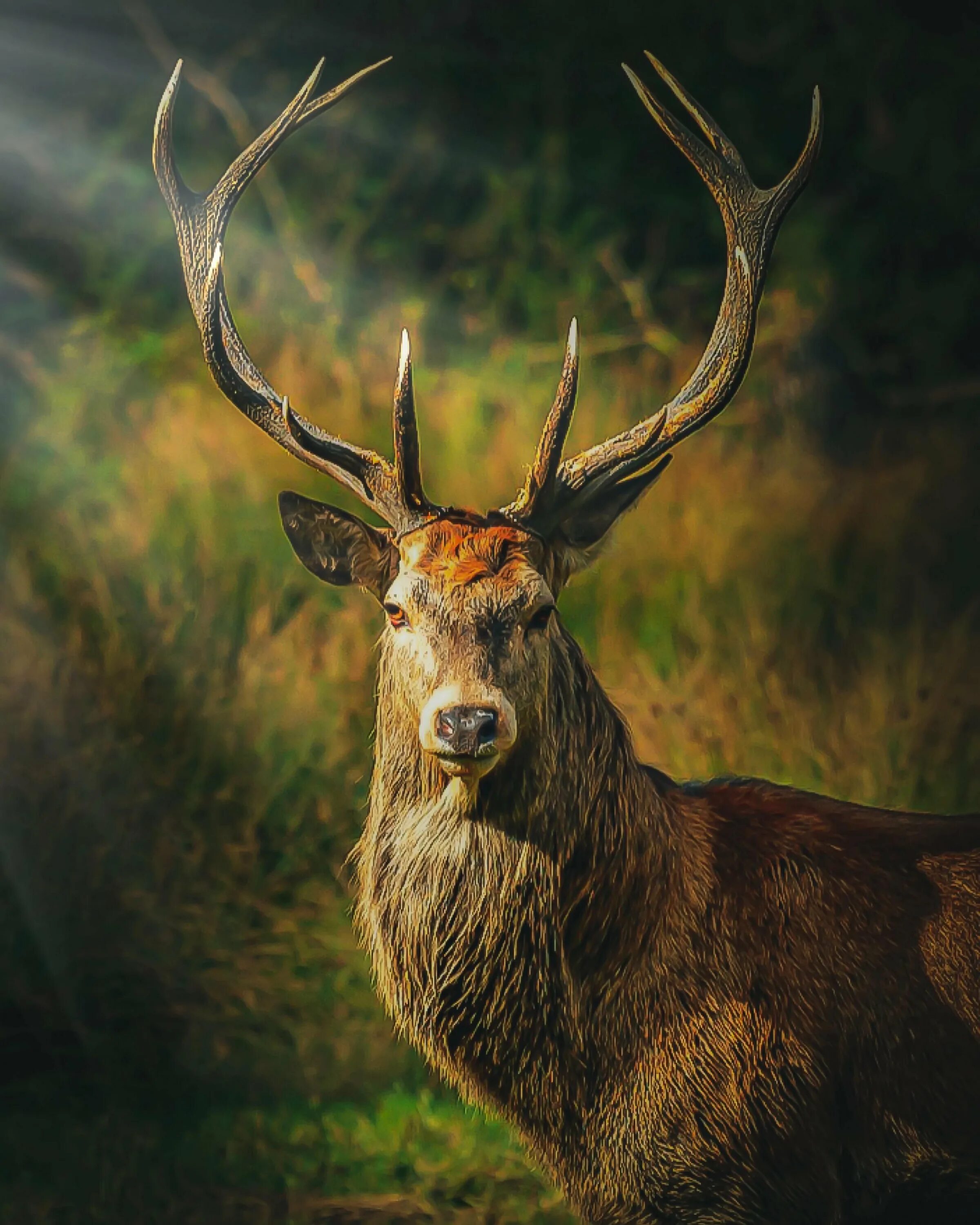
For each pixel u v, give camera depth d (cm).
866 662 1616
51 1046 1228
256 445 1827
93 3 2659
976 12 2738
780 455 2097
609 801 827
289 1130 1152
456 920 815
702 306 2561
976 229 2698
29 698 1368
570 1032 813
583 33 2770
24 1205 1046
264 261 2353
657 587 1700
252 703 1437
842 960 830
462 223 2638
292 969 1298
